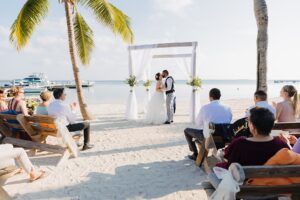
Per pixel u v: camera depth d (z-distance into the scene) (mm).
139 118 11070
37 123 5453
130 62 10680
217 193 2115
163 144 6551
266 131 2287
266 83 6449
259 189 2139
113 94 37375
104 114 12547
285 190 2160
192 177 4352
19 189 3959
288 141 3170
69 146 5207
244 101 19500
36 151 5871
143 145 6480
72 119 5664
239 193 2166
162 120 9562
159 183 4125
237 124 4145
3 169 3754
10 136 5883
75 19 11266
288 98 4656
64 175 4512
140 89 52656
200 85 9672
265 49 6371
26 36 9375
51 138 7270
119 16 9953
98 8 9195
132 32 10539
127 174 4527
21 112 5746
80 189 3939
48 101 5949
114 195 3725
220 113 4406
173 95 9844
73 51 9969
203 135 4539
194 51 9555
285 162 2043
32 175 4203
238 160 2326
